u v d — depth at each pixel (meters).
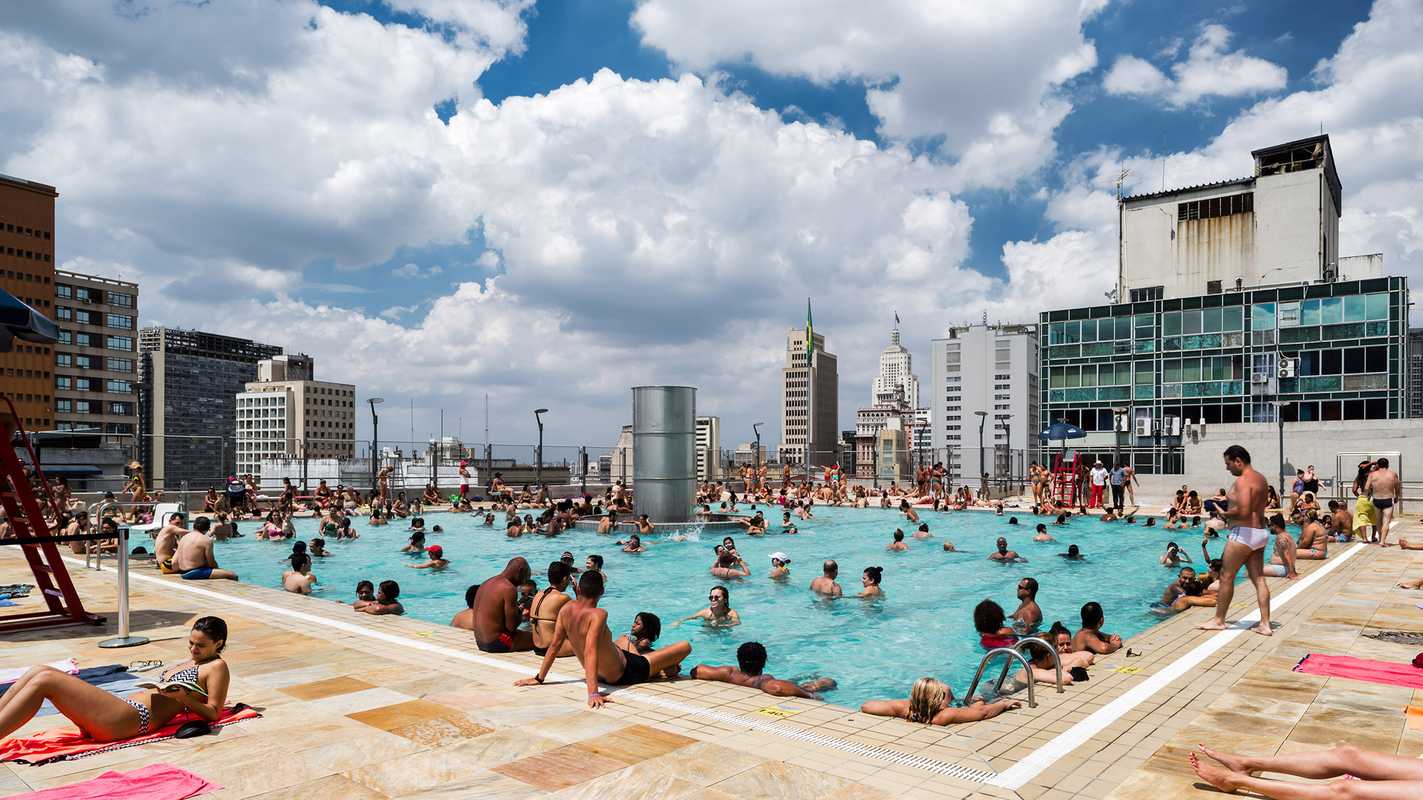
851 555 20.36
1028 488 44.12
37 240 86.06
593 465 40.22
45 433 19.62
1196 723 5.74
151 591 12.01
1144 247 72.12
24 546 9.27
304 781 4.41
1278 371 51.75
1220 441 37.16
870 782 4.54
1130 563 18.77
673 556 20.11
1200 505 29.88
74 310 129.25
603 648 6.48
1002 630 10.19
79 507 21.02
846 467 45.94
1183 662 7.63
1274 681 6.91
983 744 5.26
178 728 5.21
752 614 12.78
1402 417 49.19
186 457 30.06
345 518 23.17
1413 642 8.46
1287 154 69.06
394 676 6.89
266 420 189.75
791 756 4.95
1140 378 58.38
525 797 4.23
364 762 4.73
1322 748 5.21
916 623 12.06
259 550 20.73
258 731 5.29
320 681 6.70
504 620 8.08
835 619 12.38
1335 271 63.94
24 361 89.75
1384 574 13.54
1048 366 61.94
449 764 4.72
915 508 35.66
